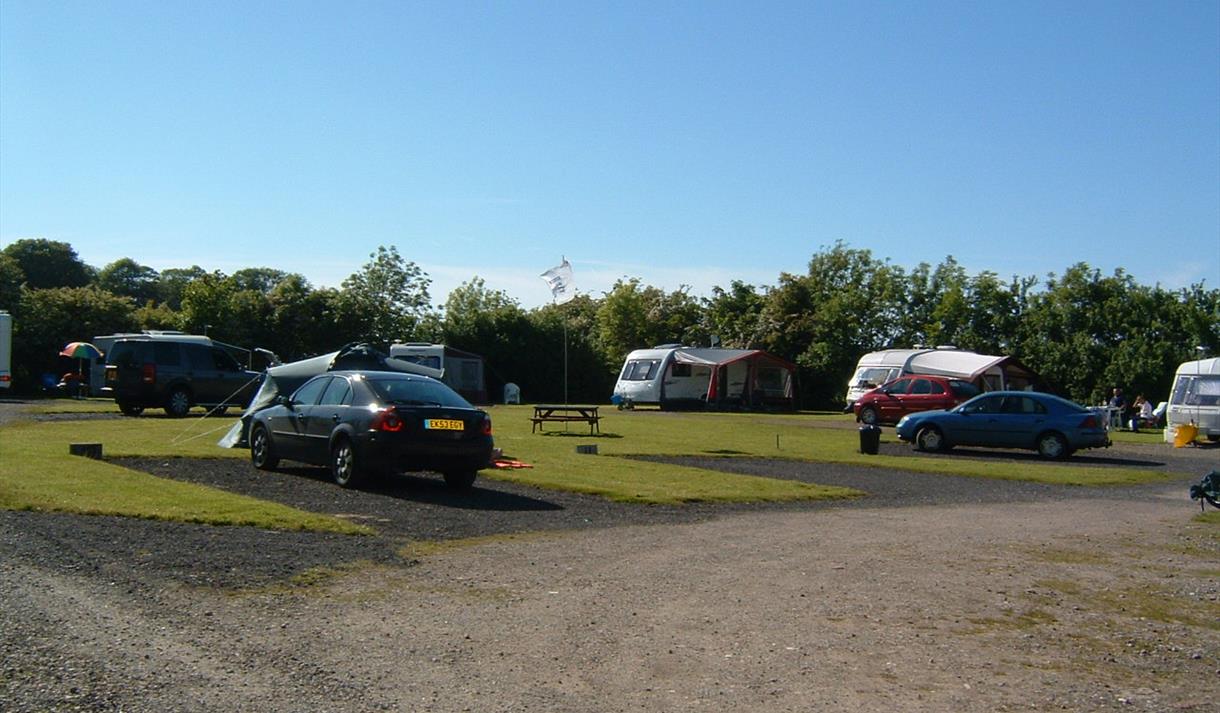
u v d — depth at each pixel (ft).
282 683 18.89
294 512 37.70
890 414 115.44
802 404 192.24
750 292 220.02
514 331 192.03
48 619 22.15
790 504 48.32
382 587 27.12
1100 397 161.38
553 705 18.44
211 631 22.07
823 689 19.95
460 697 18.66
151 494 39.88
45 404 117.70
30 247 269.85
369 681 19.30
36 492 39.11
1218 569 34.01
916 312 197.88
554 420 91.40
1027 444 80.74
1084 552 36.60
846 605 27.04
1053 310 172.86
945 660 22.35
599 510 43.62
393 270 186.70
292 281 179.11
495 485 50.44
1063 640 24.49
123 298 181.27
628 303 223.92
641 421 114.52
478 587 27.61
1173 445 97.66
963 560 34.19
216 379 99.76
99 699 17.49
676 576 30.04
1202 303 166.61
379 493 45.78
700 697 19.19
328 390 49.98
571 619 24.54
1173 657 23.41
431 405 47.03
